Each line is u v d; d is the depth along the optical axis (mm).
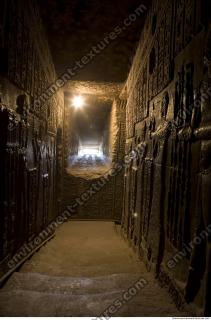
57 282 3531
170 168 3258
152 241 4008
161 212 3576
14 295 2906
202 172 2186
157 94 4270
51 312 2533
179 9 3170
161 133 3711
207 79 2193
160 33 4172
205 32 2332
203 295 2105
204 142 2191
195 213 2316
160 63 4098
